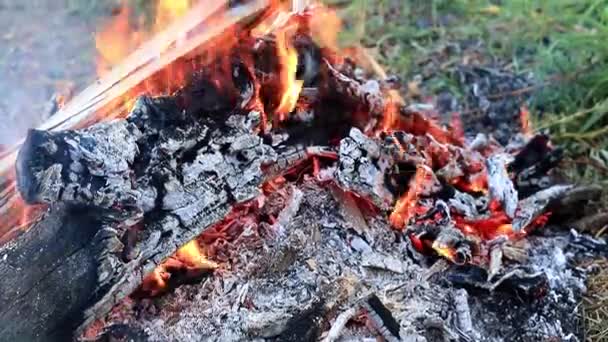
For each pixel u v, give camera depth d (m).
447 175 1.42
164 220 1.21
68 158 1.14
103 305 1.18
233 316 1.23
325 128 1.38
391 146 1.37
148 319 1.23
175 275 1.26
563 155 1.58
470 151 1.51
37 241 1.16
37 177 1.12
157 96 1.27
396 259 1.33
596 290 1.40
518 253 1.40
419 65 1.83
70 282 1.15
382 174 1.35
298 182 1.37
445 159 1.45
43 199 1.13
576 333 1.35
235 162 1.26
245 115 1.28
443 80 1.79
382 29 1.91
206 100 1.27
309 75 1.37
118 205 1.16
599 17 1.89
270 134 1.35
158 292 1.25
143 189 1.20
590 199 1.50
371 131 1.40
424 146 1.45
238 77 1.30
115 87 1.36
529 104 1.73
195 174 1.23
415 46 1.87
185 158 1.23
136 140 1.21
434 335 1.29
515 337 1.33
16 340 1.14
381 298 1.29
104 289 1.17
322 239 1.33
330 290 1.26
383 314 1.25
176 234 1.22
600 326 1.36
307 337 1.21
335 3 1.95
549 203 1.46
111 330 1.20
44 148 1.13
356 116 1.39
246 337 1.21
